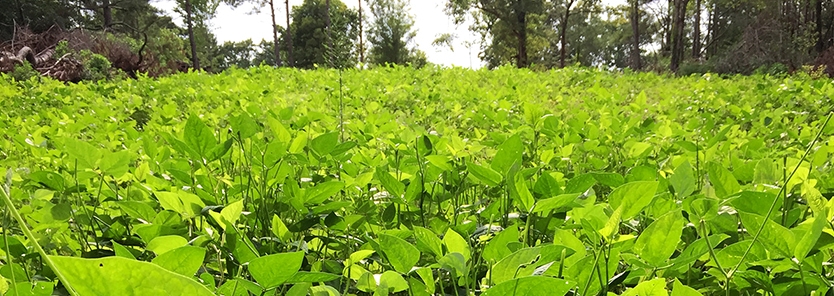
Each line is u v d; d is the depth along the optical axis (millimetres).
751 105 5500
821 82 6176
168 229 1290
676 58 33781
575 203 1270
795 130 3527
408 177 1834
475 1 40188
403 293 1262
